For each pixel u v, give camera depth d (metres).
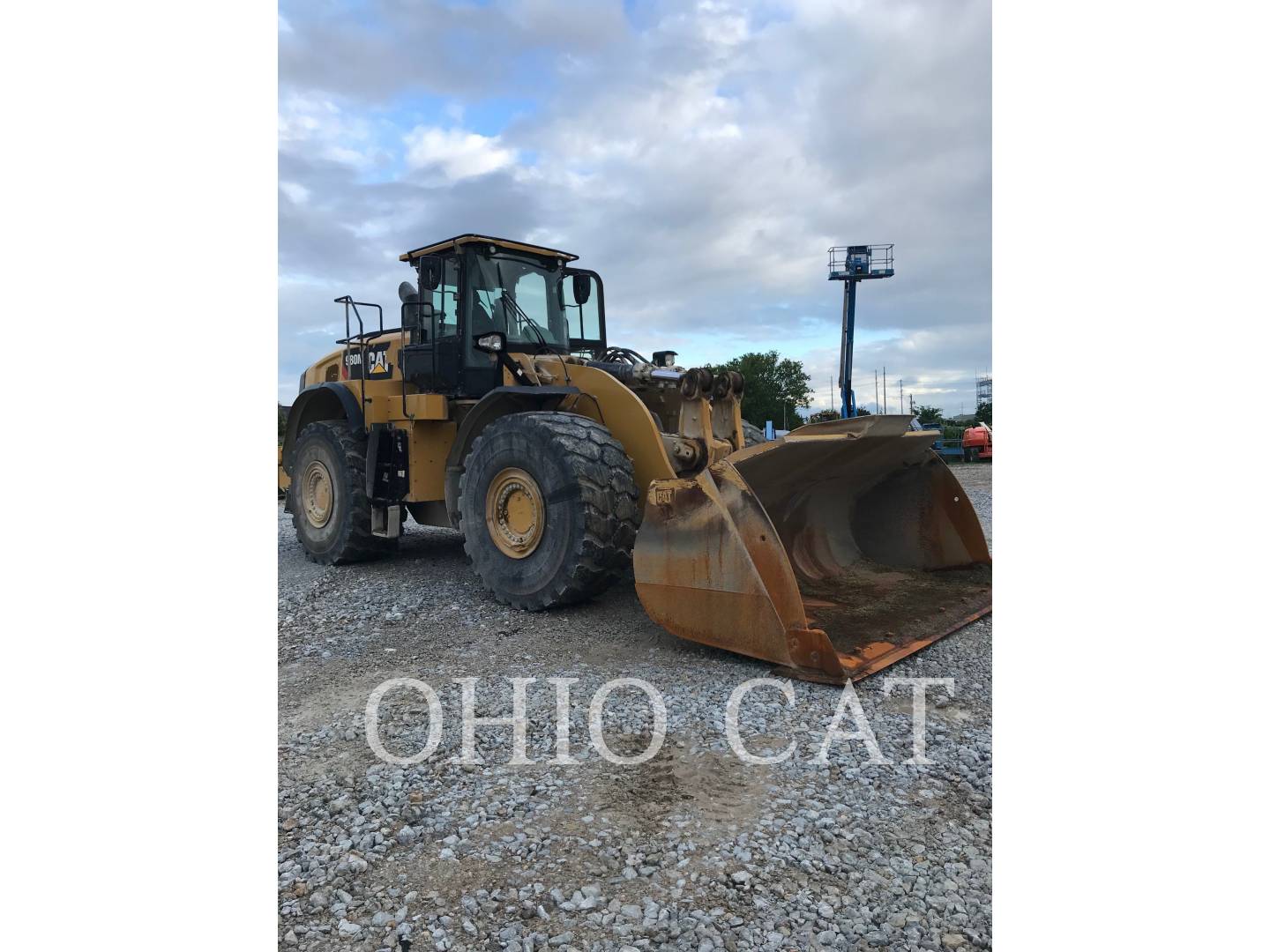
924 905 1.97
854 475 5.03
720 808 2.46
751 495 3.66
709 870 2.13
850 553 5.22
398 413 6.11
